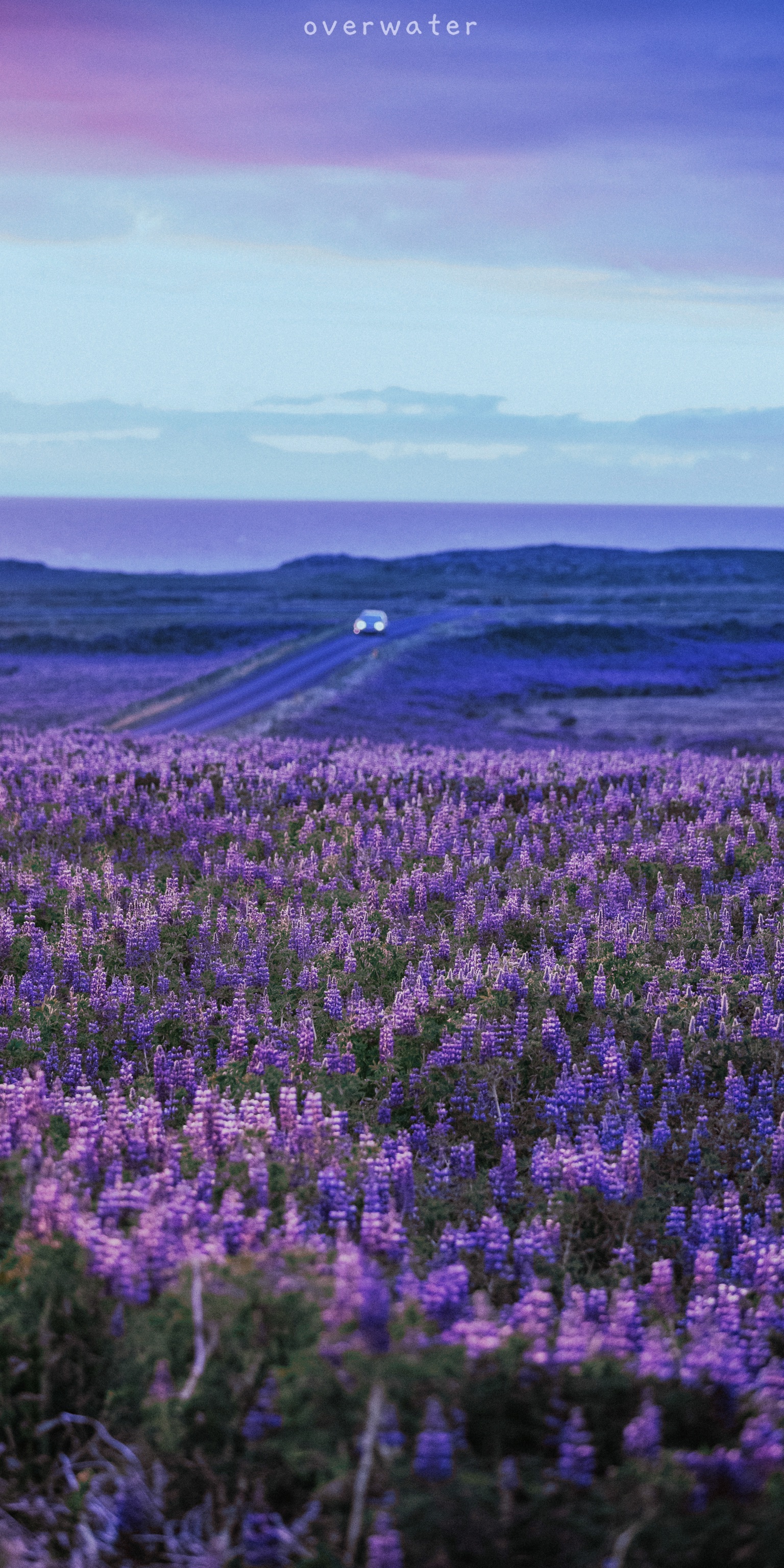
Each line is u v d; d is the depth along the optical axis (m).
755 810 38.25
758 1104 17.12
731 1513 7.21
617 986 22.34
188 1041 19.52
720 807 38.66
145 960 24.03
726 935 25.92
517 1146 16.48
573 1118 17.00
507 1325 9.55
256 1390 8.30
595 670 189.25
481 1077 17.91
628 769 46.56
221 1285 9.25
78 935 25.41
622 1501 7.28
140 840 34.94
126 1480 7.92
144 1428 8.25
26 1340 9.09
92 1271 9.79
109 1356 9.05
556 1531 7.07
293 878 31.08
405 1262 10.66
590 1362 8.60
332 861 32.88
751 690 174.00
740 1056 18.88
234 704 133.50
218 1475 7.89
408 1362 8.09
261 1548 7.41
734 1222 13.39
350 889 30.23
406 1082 18.19
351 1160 13.91
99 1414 8.73
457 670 174.38
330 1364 8.19
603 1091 17.47
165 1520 7.83
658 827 37.28
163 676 172.88
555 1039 18.94
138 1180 12.07
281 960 24.14
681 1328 10.69
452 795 43.12
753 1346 9.81
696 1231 13.53
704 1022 20.09
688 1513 7.24
